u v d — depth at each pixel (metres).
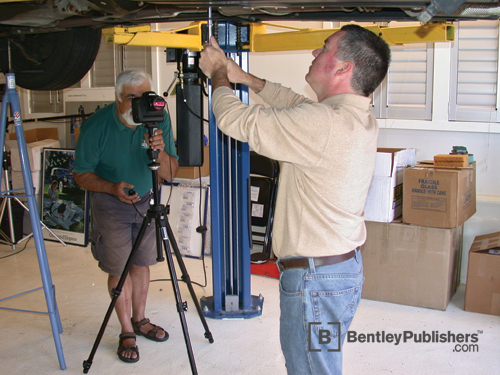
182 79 2.49
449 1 1.54
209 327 2.84
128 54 4.74
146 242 2.53
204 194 4.17
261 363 2.45
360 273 1.51
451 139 3.58
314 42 2.46
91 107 5.01
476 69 3.38
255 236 3.96
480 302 2.97
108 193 2.36
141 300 2.70
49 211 4.61
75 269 3.86
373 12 2.02
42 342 2.68
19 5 1.91
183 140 2.54
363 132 1.36
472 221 3.46
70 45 2.30
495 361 2.44
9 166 4.73
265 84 1.93
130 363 2.45
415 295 3.09
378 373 2.34
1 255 4.22
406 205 3.05
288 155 1.34
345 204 1.39
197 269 3.87
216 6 1.79
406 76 3.60
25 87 2.51
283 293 1.49
